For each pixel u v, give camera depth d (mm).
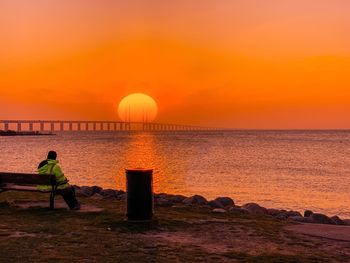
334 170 55812
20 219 11961
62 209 13539
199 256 8516
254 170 54594
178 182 40969
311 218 14383
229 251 8938
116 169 53094
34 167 57188
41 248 8945
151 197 11672
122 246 9195
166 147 119938
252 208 15914
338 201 30391
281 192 34750
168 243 9523
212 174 48875
